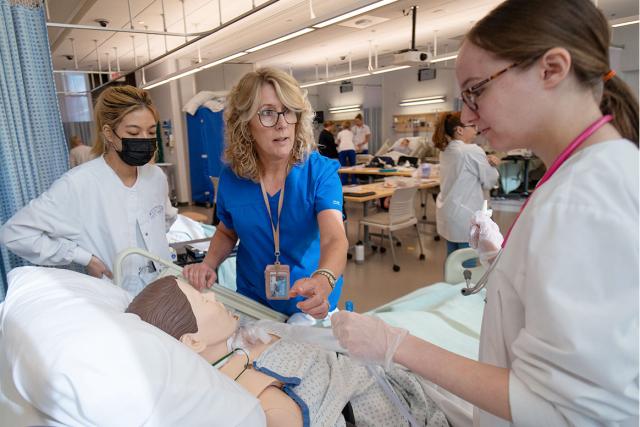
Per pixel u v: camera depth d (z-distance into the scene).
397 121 11.88
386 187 5.03
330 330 1.12
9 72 1.84
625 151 0.54
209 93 7.81
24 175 1.93
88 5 4.98
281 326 1.22
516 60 0.56
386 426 1.11
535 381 0.57
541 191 0.60
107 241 1.58
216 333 1.04
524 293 0.59
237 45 7.35
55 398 0.67
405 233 5.77
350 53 8.74
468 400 0.64
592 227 0.51
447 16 6.05
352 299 3.61
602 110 0.60
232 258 2.85
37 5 1.98
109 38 6.37
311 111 1.35
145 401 0.69
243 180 1.43
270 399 0.95
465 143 3.35
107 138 1.50
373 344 0.74
